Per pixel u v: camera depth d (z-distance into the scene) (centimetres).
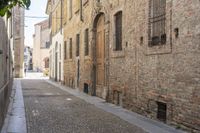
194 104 1106
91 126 1261
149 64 1439
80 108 1777
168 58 1280
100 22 2302
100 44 2300
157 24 1397
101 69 2269
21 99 2239
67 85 3619
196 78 1097
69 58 3481
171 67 1256
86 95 2514
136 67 1577
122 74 1767
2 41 1257
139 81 1542
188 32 1146
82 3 2769
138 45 1555
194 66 1109
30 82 4372
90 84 2489
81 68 2850
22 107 1811
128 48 1683
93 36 2422
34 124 1302
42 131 1169
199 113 1078
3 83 1331
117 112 1614
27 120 1392
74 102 2064
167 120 1285
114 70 1902
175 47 1230
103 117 1473
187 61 1150
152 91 1408
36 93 2723
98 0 2236
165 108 1319
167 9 1292
